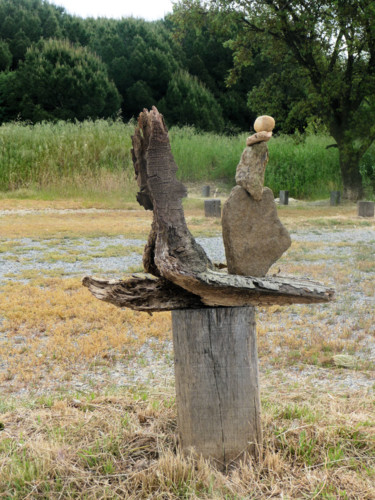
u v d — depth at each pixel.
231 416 2.68
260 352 5.04
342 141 23.00
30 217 15.86
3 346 5.19
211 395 2.66
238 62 25.59
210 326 2.64
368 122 22.38
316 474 2.67
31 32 40.09
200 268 2.46
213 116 38.94
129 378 4.39
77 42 39.72
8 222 14.67
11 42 38.84
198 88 39.41
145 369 4.64
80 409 3.52
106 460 2.81
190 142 27.11
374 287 7.60
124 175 22.12
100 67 37.09
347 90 22.62
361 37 21.80
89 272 8.66
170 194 2.49
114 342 5.25
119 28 43.75
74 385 4.21
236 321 2.64
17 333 5.64
